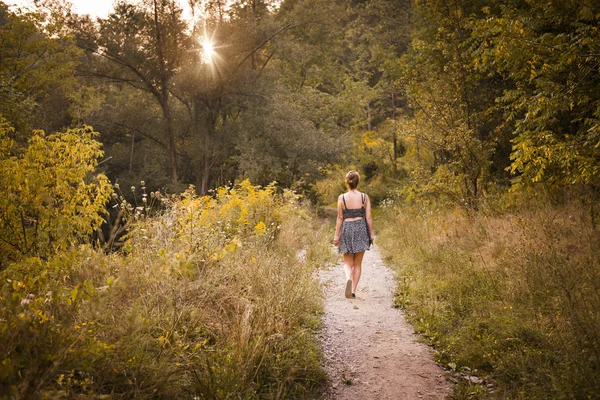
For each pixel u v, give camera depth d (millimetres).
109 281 3451
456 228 9070
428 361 4082
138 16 24188
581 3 6941
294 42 28859
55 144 5562
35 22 21188
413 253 8242
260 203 9359
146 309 3760
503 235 7465
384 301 6008
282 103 25422
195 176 28922
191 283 4402
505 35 7453
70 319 3092
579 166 6855
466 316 4852
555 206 9016
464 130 10828
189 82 23953
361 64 33281
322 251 9031
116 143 28953
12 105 15102
